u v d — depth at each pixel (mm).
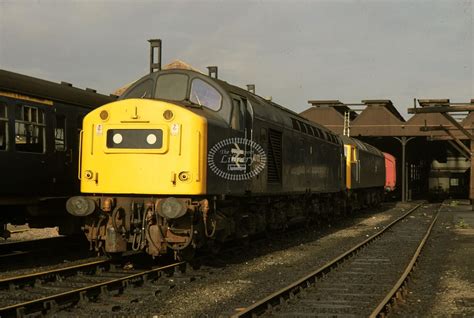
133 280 9383
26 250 14000
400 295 8773
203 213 10422
